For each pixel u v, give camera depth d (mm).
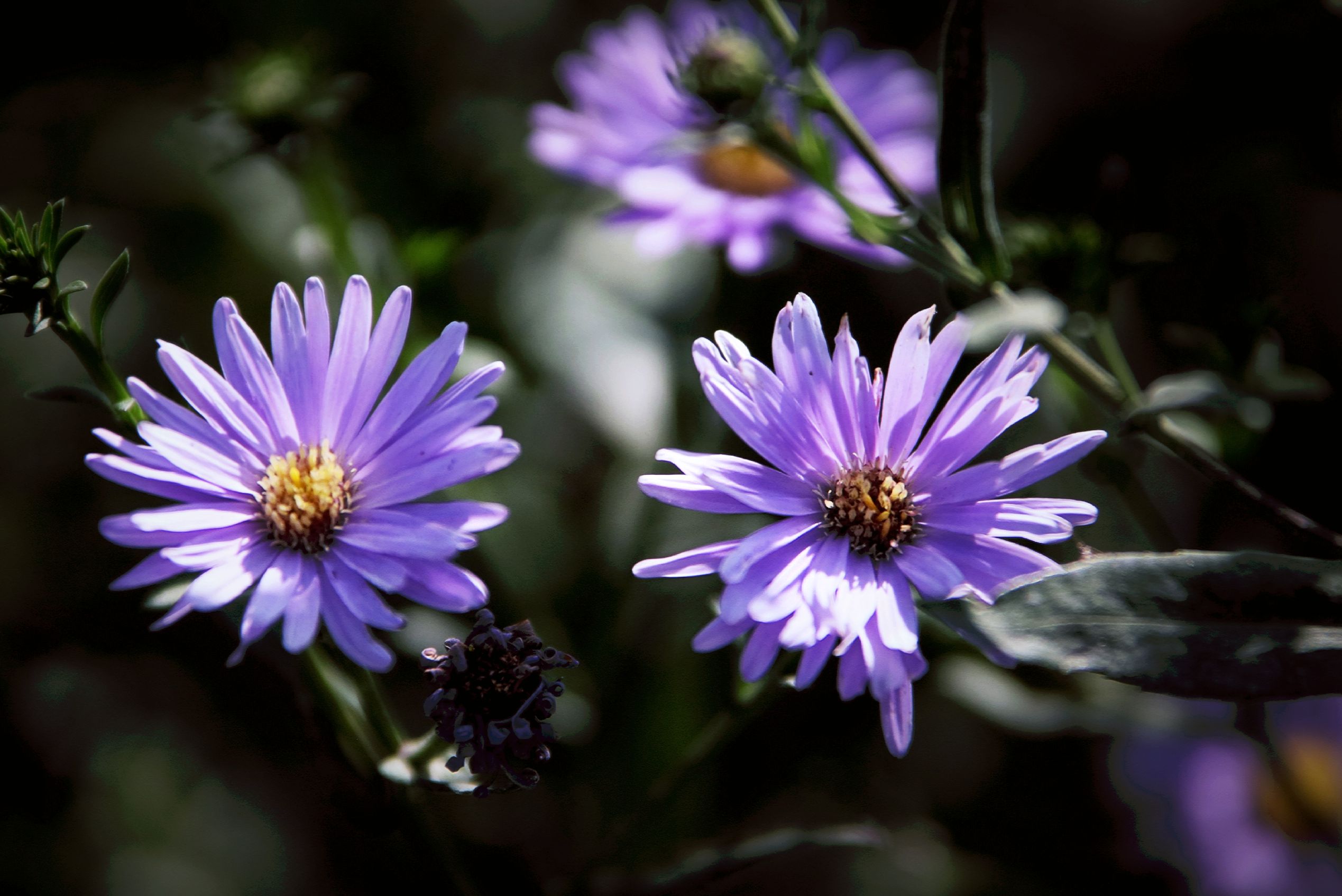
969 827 392
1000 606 296
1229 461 358
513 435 384
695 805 374
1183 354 357
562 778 375
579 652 375
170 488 300
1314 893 379
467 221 400
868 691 384
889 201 374
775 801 385
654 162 385
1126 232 343
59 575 434
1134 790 387
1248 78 431
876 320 404
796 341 305
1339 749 382
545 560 376
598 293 400
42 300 301
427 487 298
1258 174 414
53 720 433
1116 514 365
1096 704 367
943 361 306
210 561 298
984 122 324
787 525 301
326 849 421
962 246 328
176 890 419
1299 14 422
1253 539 378
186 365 302
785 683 319
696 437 383
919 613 355
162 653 420
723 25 352
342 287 368
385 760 309
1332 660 293
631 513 378
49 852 421
